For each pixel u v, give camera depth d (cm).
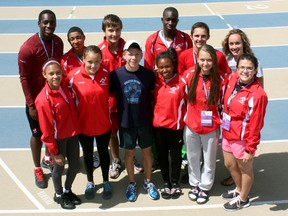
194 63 562
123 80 520
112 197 567
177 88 518
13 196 570
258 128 476
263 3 1691
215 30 1355
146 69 527
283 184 584
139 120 529
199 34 540
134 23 1445
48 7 1695
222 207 541
